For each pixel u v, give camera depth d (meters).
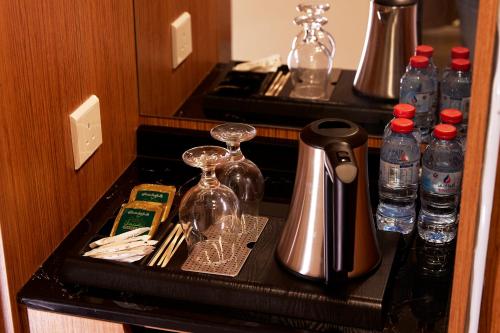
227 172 1.47
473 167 1.10
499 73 1.07
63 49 1.41
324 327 1.25
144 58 1.69
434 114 1.60
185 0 1.65
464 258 1.15
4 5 1.24
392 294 1.33
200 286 1.29
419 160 1.51
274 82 1.68
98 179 1.59
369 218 1.29
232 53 1.68
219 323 1.26
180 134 1.73
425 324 1.27
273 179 1.68
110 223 1.48
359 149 1.23
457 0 1.53
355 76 1.64
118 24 1.59
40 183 1.39
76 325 1.36
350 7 1.59
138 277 1.31
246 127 1.46
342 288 1.26
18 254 1.35
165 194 1.53
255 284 1.28
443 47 1.56
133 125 1.72
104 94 1.57
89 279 1.34
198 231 1.37
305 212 1.27
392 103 1.63
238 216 1.39
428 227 1.47
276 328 1.25
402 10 1.56
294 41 1.64
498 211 1.18
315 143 1.23
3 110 1.27
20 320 1.38
